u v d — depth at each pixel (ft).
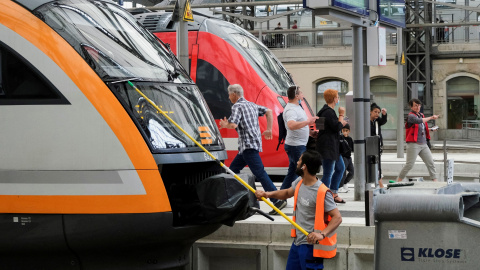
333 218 37.27
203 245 51.49
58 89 39.60
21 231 39.78
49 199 39.29
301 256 38.06
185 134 41.78
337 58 210.79
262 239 50.96
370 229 48.62
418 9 206.90
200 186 41.50
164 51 46.65
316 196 37.47
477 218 33.91
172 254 42.04
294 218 38.91
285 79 84.64
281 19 211.00
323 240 37.37
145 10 91.20
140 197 39.01
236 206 41.14
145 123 40.01
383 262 31.68
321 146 59.67
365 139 63.05
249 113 57.82
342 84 213.66
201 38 81.97
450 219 30.60
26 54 40.06
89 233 39.32
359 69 66.80
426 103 212.84
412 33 211.61
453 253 30.73
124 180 38.88
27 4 41.04
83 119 39.29
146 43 45.34
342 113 63.93
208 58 81.35
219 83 80.74
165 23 85.25
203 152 42.42
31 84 39.93
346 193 74.33
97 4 44.88
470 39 207.72
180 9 64.90
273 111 79.92
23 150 39.70
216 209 40.86
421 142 74.59
